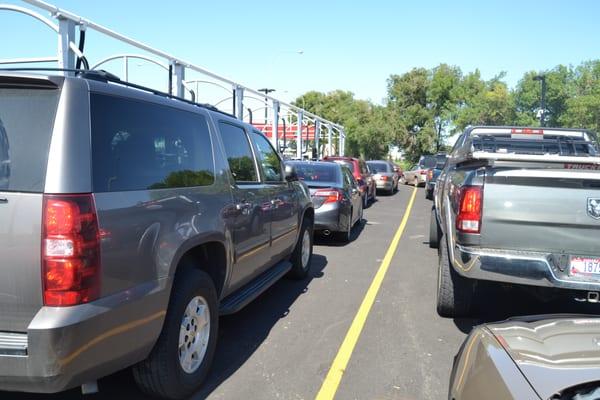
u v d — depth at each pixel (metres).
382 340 5.00
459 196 4.79
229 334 5.11
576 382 2.10
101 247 2.82
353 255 9.34
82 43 7.85
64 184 2.69
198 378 3.82
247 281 5.17
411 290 6.91
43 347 2.58
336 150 38.78
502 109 46.38
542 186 4.45
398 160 67.62
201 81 13.50
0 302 2.69
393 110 58.59
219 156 4.47
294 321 5.53
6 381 2.64
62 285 2.64
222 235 4.18
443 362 4.51
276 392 3.88
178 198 3.59
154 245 3.24
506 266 4.48
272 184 5.84
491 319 5.68
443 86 56.59
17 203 2.68
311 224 7.63
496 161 4.55
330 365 4.39
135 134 3.32
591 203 4.35
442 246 5.67
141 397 3.72
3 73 2.79
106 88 3.14
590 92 41.38
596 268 4.36
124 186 3.09
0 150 2.76
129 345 3.04
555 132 7.24
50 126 2.77
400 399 3.82
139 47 9.28
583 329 2.74
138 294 3.07
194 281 3.72
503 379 2.27
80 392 3.78
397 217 15.55
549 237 4.44
